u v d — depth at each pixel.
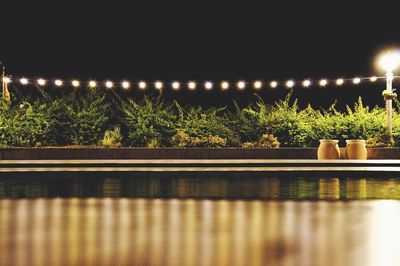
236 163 20.91
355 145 23.31
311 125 26.28
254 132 26.17
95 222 11.20
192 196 15.03
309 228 10.58
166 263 7.93
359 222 11.22
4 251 8.62
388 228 10.58
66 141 26.03
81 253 8.50
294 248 8.87
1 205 13.48
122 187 16.73
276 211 12.61
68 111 26.14
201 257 8.27
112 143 25.47
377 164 21.02
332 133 26.05
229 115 26.94
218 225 10.88
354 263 7.95
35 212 12.44
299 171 19.20
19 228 10.54
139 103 26.84
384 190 16.14
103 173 19.06
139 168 20.12
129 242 9.30
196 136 25.84
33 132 25.58
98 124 26.41
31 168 20.11
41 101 26.47
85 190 16.12
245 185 17.16
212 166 20.89
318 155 23.45
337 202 14.02
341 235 9.91
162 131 26.14
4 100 25.73
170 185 17.16
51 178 18.77
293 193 15.55
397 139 25.61
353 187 16.75
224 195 15.21
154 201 14.17
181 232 10.18
